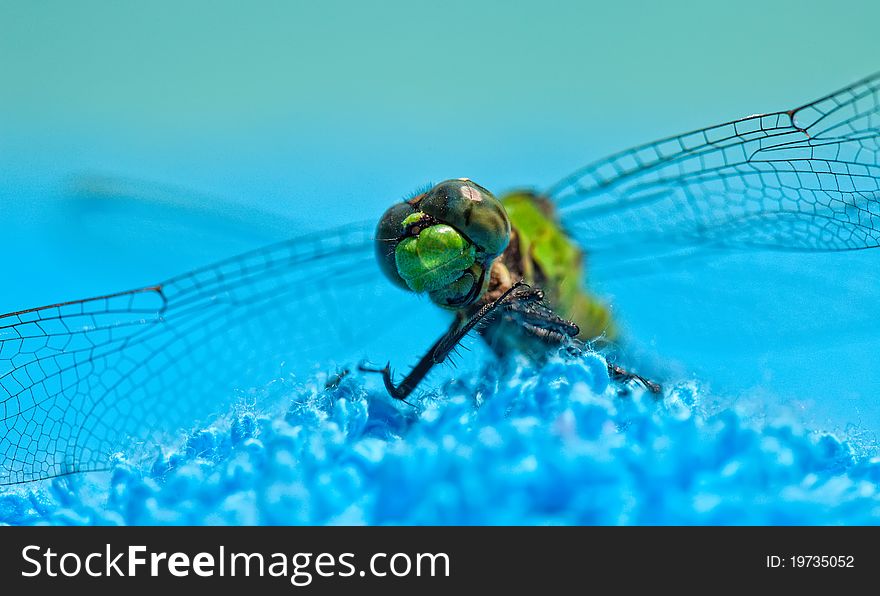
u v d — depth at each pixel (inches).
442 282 5.0
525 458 4.2
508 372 4.7
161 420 5.1
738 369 5.3
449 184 5.0
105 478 4.8
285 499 4.3
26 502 4.7
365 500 4.2
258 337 5.3
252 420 4.6
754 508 4.2
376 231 5.1
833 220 5.3
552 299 5.3
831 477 4.3
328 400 4.7
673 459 4.2
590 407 4.3
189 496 4.4
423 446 4.3
